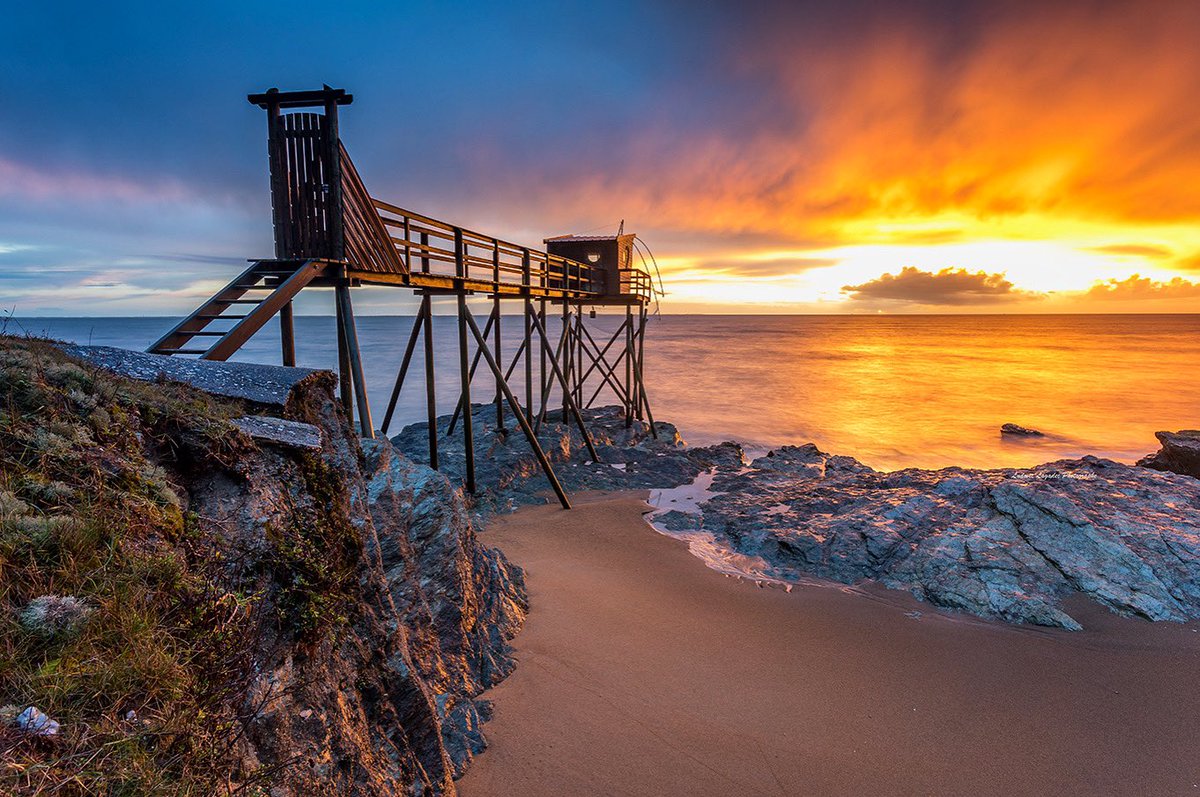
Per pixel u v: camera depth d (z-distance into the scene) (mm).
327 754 3410
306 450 4137
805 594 10469
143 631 2420
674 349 100000
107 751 2027
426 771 4844
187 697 2422
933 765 6371
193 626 2703
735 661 8234
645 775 6008
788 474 18016
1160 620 9227
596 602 9797
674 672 7883
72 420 3156
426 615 6387
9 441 2875
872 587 10758
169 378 4320
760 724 6914
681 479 18047
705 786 5918
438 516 7555
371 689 4305
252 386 4621
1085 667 8250
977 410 38625
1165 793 6074
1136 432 31641
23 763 1816
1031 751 6617
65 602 2318
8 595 2297
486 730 6395
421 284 11258
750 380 54625
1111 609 9523
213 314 7086
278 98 8352
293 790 2990
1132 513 11586
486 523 13781
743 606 9938
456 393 42844
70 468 2895
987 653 8602
